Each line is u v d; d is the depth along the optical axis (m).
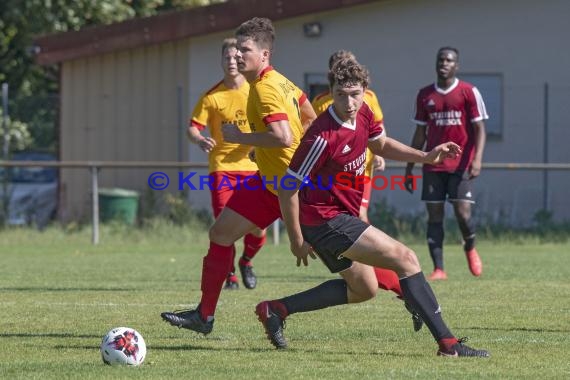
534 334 22.77
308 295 20.73
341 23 60.81
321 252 19.75
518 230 53.91
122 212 56.94
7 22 75.56
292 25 61.12
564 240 52.31
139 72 62.66
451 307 27.34
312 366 18.70
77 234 53.94
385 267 19.62
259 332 23.12
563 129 58.94
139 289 31.92
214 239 21.83
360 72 18.73
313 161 18.94
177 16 60.44
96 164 50.62
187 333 22.97
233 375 17.77
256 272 37.69
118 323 24.41
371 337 22.33
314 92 61.22
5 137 57.94
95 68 63.22
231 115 31.33
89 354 20.11
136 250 48.44
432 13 60.31
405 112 59.62
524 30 59.91
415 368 18.45
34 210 57.91
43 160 64.62
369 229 19.41
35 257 44.88
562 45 59.59
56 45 62.44
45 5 72.44
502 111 59.44
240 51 21.27
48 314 25.97
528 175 58.09
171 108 62.06
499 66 60.16
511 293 30.58
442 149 20.36
